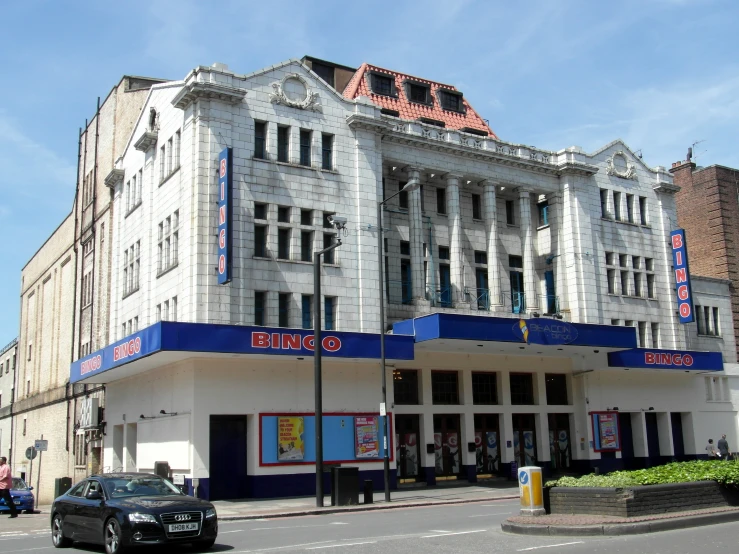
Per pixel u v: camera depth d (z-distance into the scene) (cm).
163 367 2964
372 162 3247
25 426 5744
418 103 3978
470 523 1809
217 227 2831
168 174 3125
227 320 2770
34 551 1507
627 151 4175
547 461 3562
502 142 3706
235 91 2922
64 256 5166
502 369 3512
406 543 1418
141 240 3438
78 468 4191
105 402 3691
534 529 1492
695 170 4978
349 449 2936
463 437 3359
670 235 4250
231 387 2739
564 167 3822
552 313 3775
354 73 4162
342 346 2781
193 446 2630
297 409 2861
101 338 4084
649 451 3950
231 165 2784
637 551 1227
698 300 4459
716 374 4309
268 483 2747
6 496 2552
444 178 3562
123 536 1358
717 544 1271
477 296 3631
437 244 3550
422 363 3275
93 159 4675
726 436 4284
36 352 5734
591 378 3734
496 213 3672
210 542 1452
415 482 3200
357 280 3109
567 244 3794
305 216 3081
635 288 4053
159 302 3095
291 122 3078
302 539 1556
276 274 2922
